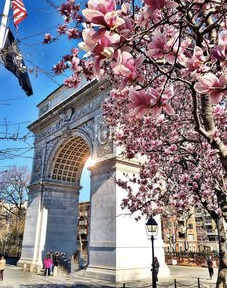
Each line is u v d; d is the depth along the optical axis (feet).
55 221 92.12
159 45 7.40
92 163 73.77
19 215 148.87
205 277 66.85
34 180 102.83
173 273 75.77
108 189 65.36
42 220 89.71
